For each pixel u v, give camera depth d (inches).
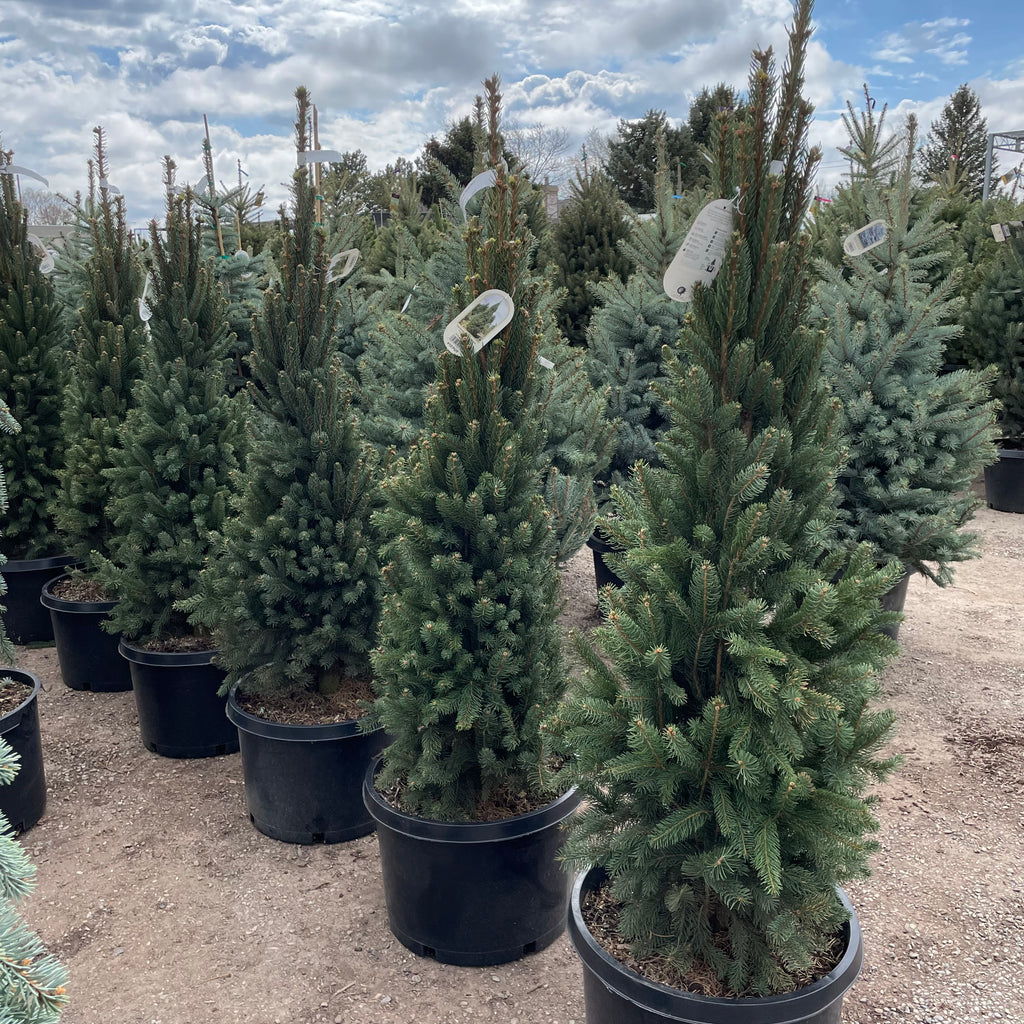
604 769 95.1
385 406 225.8
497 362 121.3
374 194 735.7
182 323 195.9
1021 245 370.9
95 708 219.8
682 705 98.6
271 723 152.8
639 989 89.0
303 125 164.9
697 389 91.4
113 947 130.5
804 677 90.7
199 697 188.7
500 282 120.0
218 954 129.1
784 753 87.8
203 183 339.9
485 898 123.5
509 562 122.4
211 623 167.2
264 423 179.6
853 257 249.6
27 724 161.5
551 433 218.1
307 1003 119.2
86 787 179.6
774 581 93.0
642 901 96.5
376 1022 115.8
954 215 484.4
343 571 156.3
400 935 130.9
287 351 161.0
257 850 157.0
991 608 276.7
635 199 1015.0
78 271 370.3
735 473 92.4
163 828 164.1
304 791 155.0
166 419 194.2
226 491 192.5
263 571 159.3
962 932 132.2
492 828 120.3
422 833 121.1
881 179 305.3
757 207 91.0
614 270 377.7
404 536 122.3
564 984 123.5
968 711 207.0
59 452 253.4
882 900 139.9
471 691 121.3
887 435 223.0
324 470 159.8
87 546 221.9
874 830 85.7
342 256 166.9
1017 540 345.4
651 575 91.8
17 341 249.0
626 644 92.7
